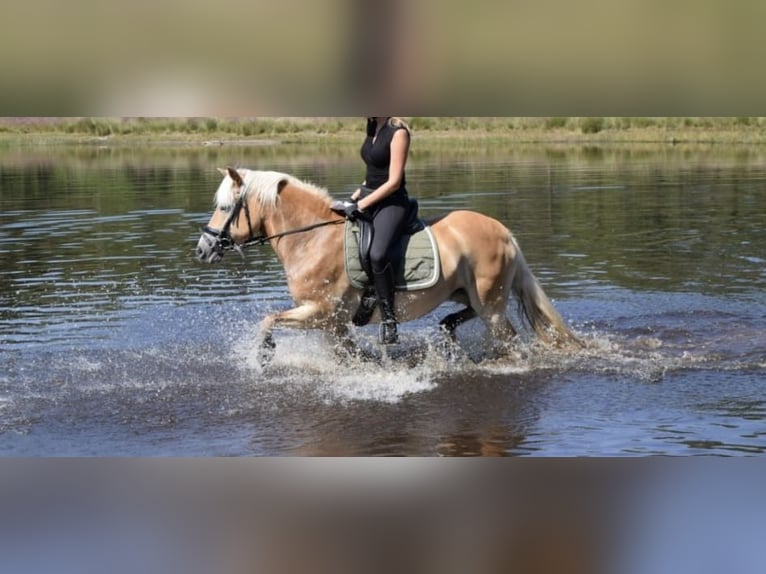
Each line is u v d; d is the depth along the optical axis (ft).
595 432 22.33
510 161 99.55
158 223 56.13
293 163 93.30
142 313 34.35
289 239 26.55
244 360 28.58
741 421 22.91
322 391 25.79
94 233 52.65
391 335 26.18
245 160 100.22
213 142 135.03
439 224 26.84
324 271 26.27
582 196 67.41
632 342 29.78
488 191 70.18
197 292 37.96
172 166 95.30
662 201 64.44
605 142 128.47
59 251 47.14
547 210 60.39
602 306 34.45
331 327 27.02
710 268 41.32
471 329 30.89
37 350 29.68
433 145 128.57
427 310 26.58
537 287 28.14
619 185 74.28
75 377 27.04
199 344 30.27
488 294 26.96
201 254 26.89
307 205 26.55
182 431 22.84
